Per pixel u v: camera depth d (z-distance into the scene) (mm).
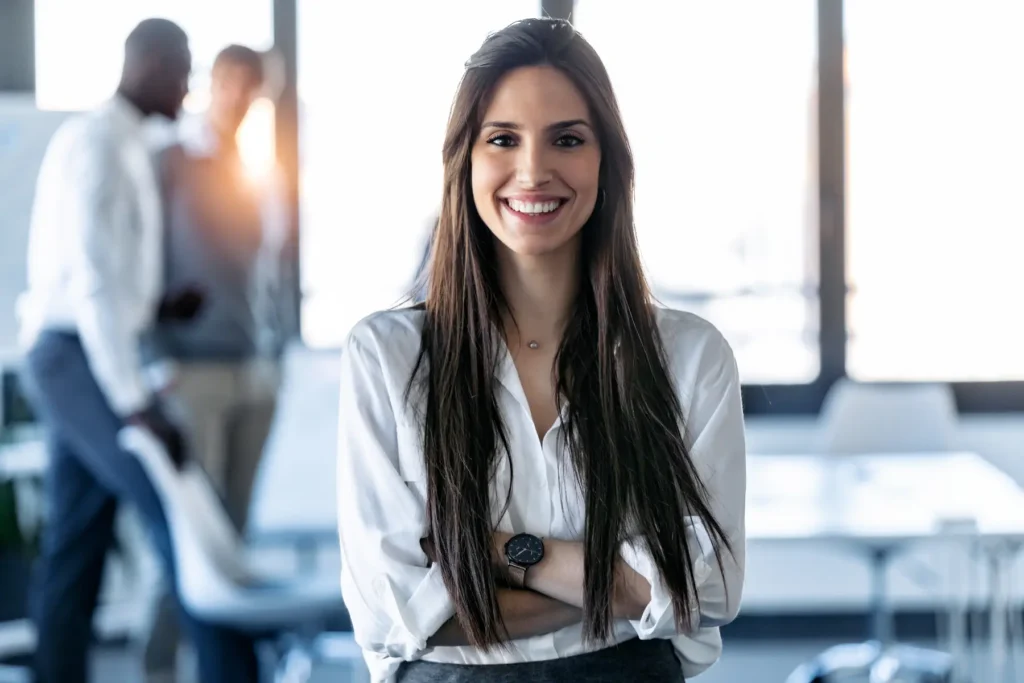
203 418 3852
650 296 1652
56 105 4840
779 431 5020
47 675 3877
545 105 1521
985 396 5051
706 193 5004
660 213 4988
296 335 4809
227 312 3883
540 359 1618
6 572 4520
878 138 5047
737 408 1643
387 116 4930
